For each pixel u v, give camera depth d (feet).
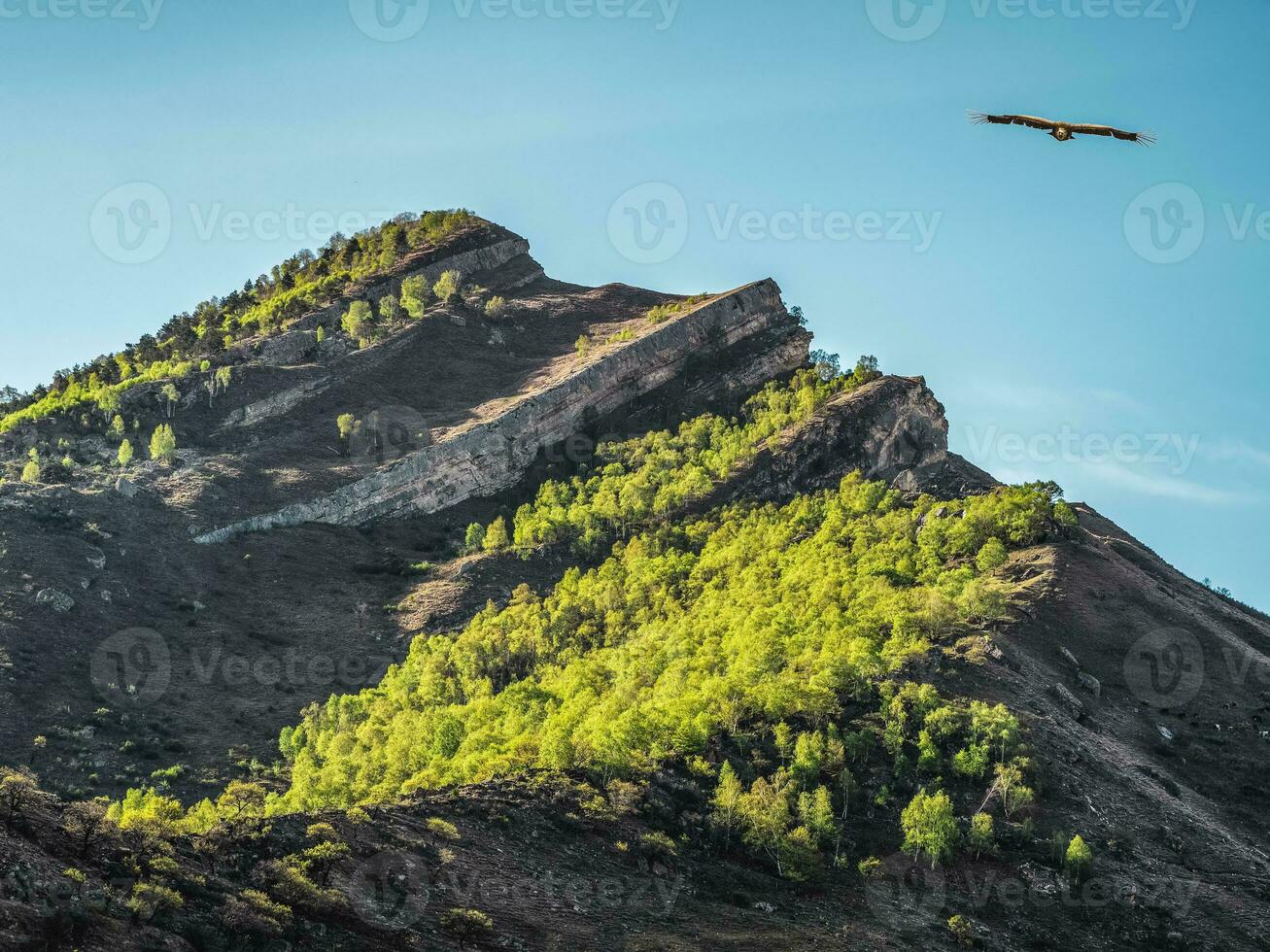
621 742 395.75
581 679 501.97
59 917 225.56
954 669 464.65
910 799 393.50
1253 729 496.23
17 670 558.97
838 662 439.22
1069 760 427.33
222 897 258.78
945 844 366.22
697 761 395.14
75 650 593.83
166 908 244.22
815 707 419.95
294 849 290.76
